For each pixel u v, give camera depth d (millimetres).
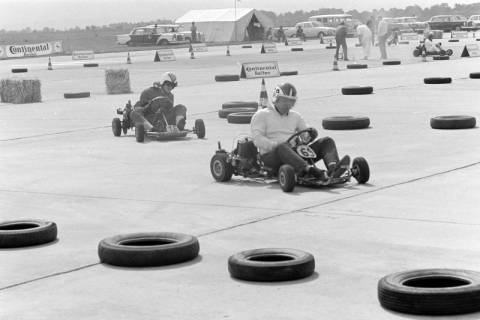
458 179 10227
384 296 5676
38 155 13602
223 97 23016
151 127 14711
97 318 5723
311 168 9797
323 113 18094
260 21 83125
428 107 18641
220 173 10602
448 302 5480
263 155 10242
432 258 6895
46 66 45000
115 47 77812
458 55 41938
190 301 6012
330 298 5961
